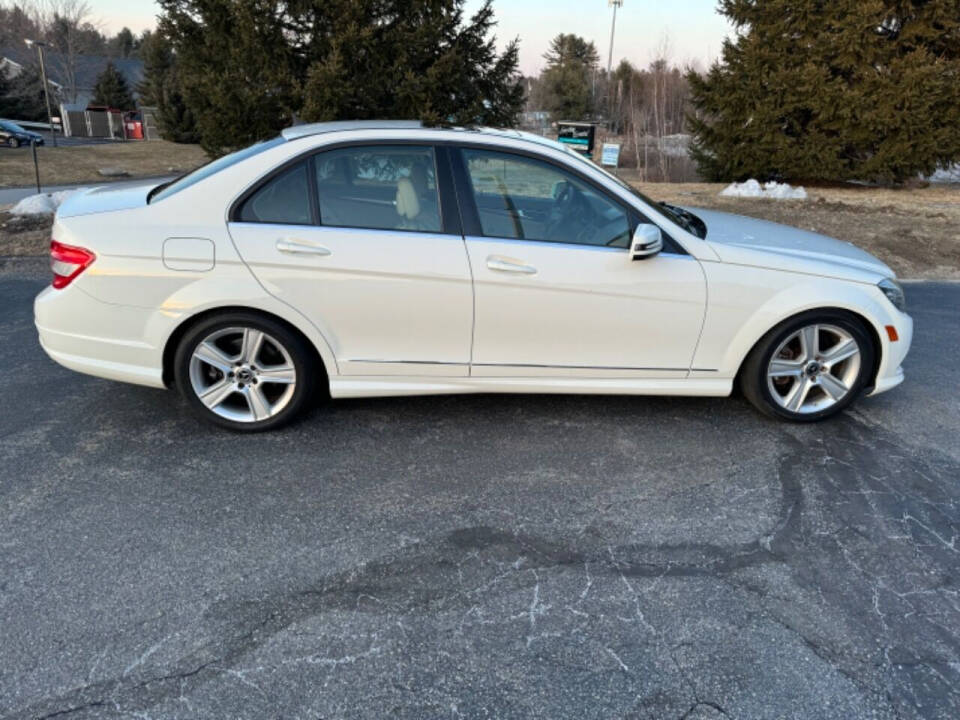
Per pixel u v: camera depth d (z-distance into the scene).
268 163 3.35
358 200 3.39
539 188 3.47
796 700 2.08
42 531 2.77
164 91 37.59
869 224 10.03
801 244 3.85
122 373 3.45
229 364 3.51
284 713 1.99
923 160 14.71
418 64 10.74
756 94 15.47
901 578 2.62
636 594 2.51
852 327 3.68
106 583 2.49
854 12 14.11
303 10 10.14
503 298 3.42
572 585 2.55
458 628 2.33
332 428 3.70
